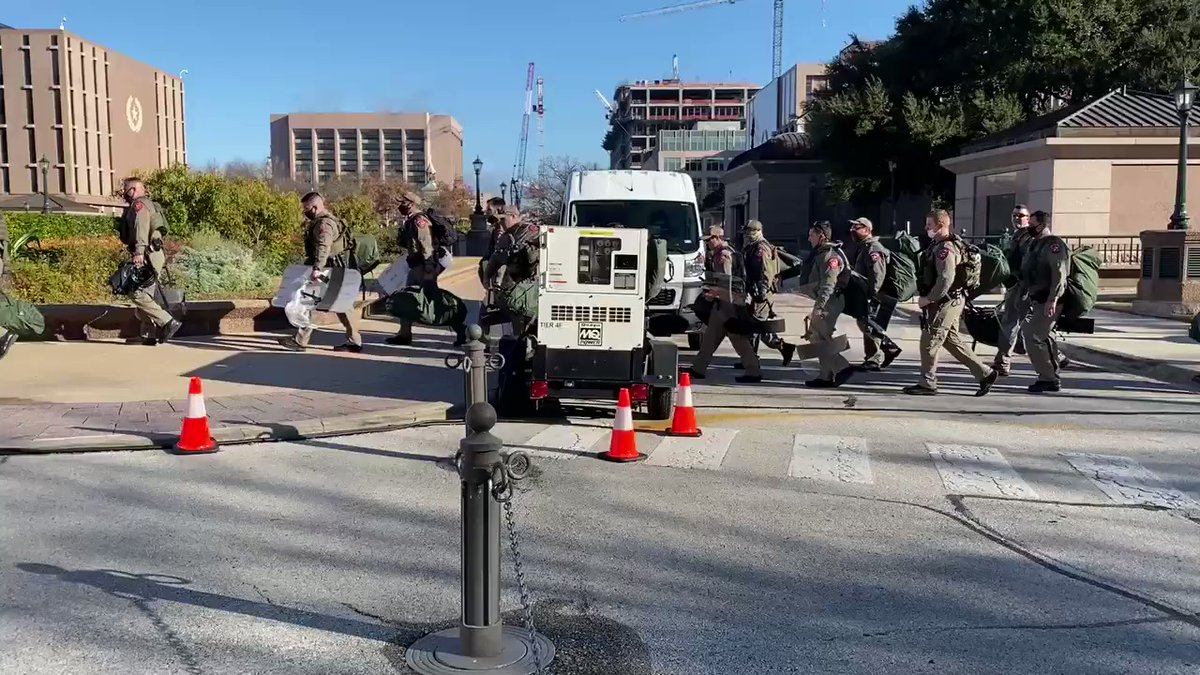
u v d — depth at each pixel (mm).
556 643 4145
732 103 170875
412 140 131000
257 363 11430
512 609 4512
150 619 4352
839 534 5641
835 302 10773
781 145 45062
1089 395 10359
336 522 5797
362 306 16625
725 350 14375
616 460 7316
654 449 7727
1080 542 5535
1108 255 24078
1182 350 12930
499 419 8922
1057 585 4875
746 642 4191
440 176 124375
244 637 4176
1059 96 35531
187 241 18625
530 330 9188
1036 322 10367
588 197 14984
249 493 6391
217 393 9508
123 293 12141
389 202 50344
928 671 3926
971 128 34062
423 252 12820
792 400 10016
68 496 6254
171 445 7688
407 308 12695
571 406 9539
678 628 4324
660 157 117625
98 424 7980
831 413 9305
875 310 12047
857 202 40250
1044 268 10242
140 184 12133
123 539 5430
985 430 8508
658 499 6316
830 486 6656
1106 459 7445
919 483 6746
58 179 75312
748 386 10945
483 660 3926
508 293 9484
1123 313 18453
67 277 14789
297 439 8078
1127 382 11266
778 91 106938
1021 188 26109
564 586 4801
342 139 131000
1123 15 33031
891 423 8820
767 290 10992
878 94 35844
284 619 4371
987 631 4316
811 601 4648
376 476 6859
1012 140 26188
